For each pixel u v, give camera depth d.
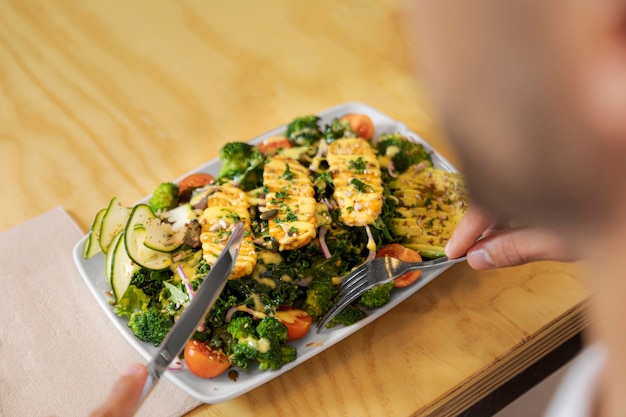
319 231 0.69
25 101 0.88
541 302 0.68
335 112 0.81
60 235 0.75
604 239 0.16
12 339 0.67
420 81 0.15
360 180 0.71
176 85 0.89
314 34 0.95
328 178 0.72
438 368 0.64
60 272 0.72
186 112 0.86
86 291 0.71
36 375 0.64
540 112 0.15
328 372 0.64
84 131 0.85
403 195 0.74
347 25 0.96
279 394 0.62
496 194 0.16
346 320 0.64
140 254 0.67
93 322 0.68
